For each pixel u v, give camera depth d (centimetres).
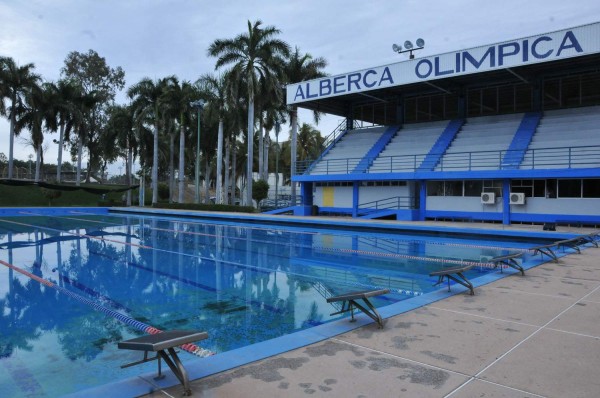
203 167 6644
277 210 3225
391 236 1966
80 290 895
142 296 844
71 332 621
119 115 4919
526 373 383
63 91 4978
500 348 445
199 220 2962
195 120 4494
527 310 593
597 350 439
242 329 632
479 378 372
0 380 456
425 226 1994
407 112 3366
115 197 5184
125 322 673
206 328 638
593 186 2095
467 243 1705
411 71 2623
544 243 1667
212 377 371
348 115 3550
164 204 4066
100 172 7488
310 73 3772
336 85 2934
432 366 398
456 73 2464
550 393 344
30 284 950
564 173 2088
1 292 874
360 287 919
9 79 4584
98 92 5384
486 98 3028
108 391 344
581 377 374
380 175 2675
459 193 2483
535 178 2219
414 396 339
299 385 358
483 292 705
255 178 7069
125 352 538
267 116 4322
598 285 761
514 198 2250
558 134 2403
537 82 2702
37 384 446
